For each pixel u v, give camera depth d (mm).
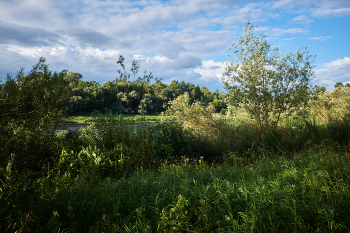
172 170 5219
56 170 5184
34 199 2951
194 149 7414
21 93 4719
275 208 3018
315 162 4875
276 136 7965
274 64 9203
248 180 4328
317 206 2930
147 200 3432
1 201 2549
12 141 5113
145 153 6340
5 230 2414
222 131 8719
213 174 4797
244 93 9258
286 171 4480
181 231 2541
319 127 8672
